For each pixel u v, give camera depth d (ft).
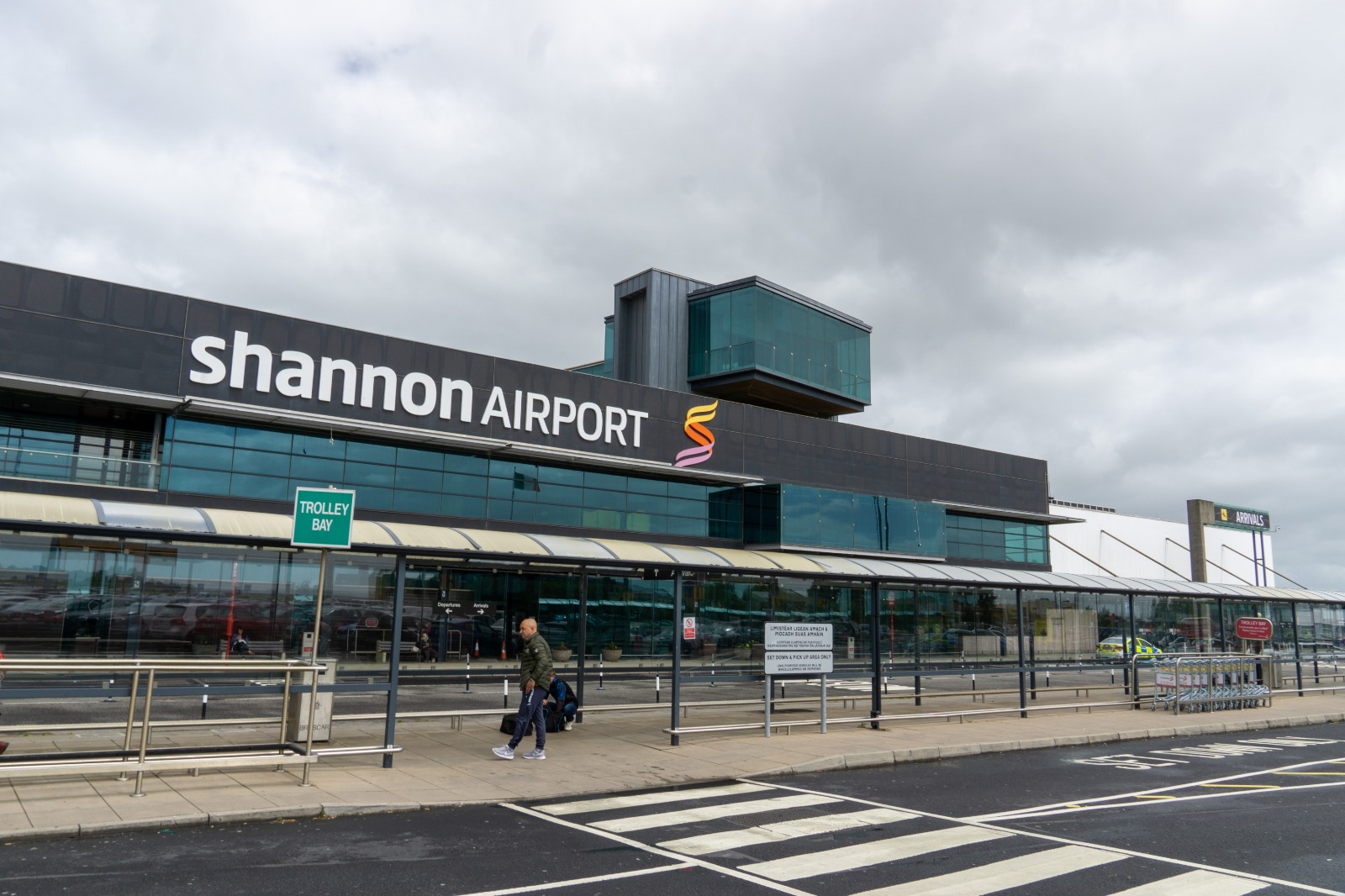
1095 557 170.71
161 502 75.61
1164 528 184.65
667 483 108.17
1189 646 80.07
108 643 44.21
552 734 47.44
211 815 27.35
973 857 25.11
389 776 35.04
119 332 73.00
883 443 127.85
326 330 82.84
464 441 89.61
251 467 80.12
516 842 26.11
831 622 62.23
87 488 72.33
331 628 48.67
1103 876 23.38
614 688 71.61
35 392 71.20
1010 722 57.72
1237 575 196.65
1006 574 67.00
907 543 125.90
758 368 123.54
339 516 36.81
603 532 101.71
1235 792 36.22
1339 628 95.96
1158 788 36.91
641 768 38.60
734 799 33.22
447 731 47.65
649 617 67.10
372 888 21.26
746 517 114.52
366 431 84.38
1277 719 61.87
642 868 23.52
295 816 28.60
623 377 131.85
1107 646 72.02
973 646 66.64
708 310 130.31
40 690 30.81
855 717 55.83
